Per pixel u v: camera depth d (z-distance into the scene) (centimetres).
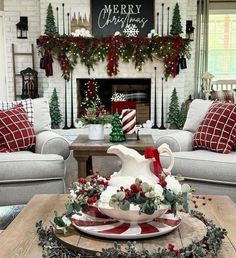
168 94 554
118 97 468
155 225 131
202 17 580
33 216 154
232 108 287
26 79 555
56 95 549
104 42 526
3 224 233
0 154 270
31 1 561
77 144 289
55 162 264
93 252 116
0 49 572
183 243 121
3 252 121
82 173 290
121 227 129
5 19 565
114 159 460
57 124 554
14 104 322
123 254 111
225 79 615
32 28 568
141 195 123
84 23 543
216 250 120
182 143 290
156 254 111
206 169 255
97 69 544
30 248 124
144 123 569
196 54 586
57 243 124
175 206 128
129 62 540
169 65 535
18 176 259
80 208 133
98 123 308
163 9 539
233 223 146
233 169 249
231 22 604
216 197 183
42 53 534
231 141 281
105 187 135
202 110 318
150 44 525
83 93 564
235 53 613
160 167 138
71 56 536
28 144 296
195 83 592
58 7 539
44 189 265
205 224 139
